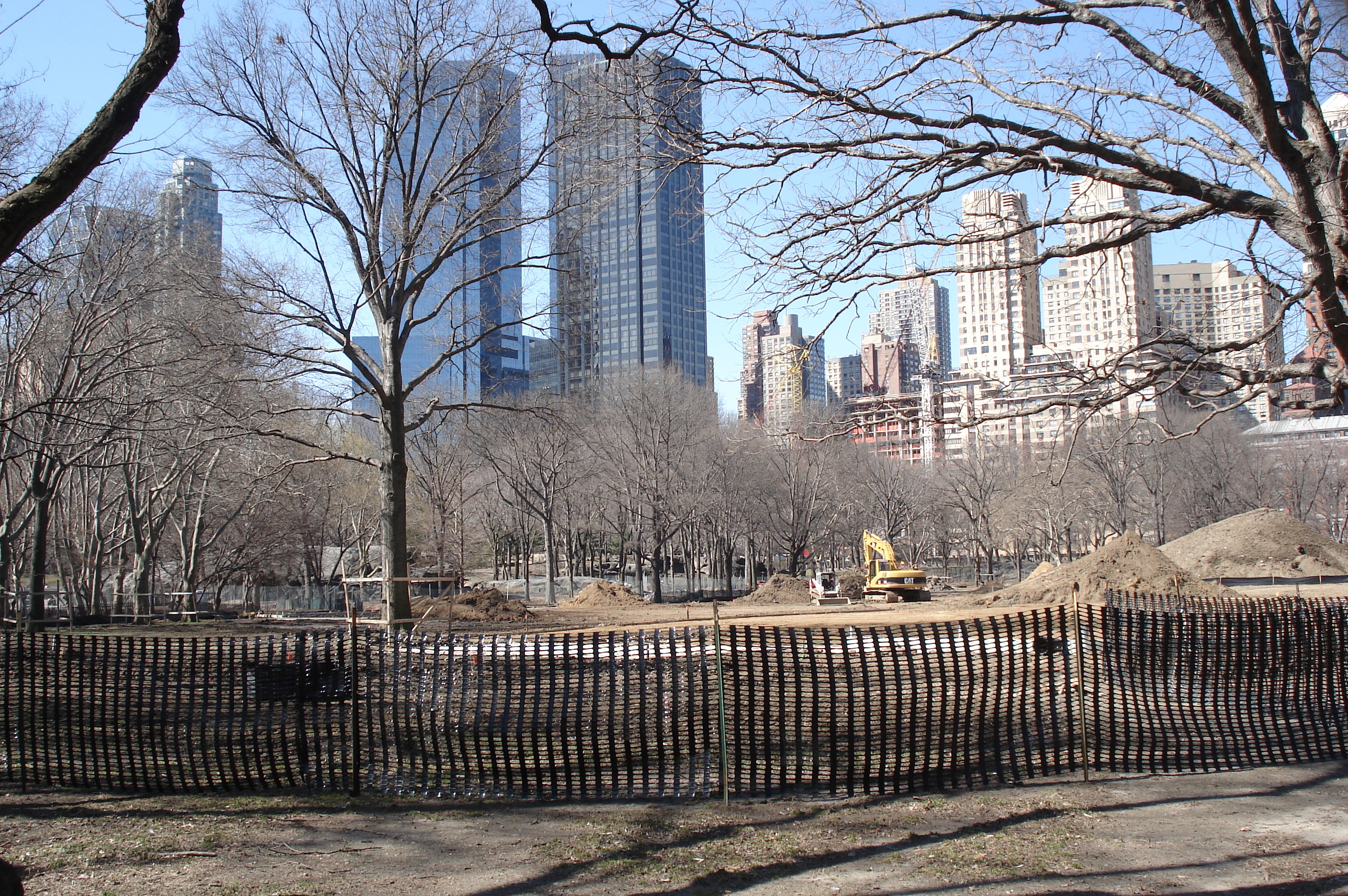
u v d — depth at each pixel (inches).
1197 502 2404.0
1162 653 361.1
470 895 216.1
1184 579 1101.7
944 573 3336.6
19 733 332.5
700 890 219.0
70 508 1606.8
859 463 2593.5
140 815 286.4
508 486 2421.3
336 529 2662.4
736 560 3585.1
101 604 1489.9
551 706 321.4
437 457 2054.6
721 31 309.6
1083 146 281.0
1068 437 535.2
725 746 301.0
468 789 314.5
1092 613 344.5
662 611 1562.5
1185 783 312.0
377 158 898.7
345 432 1716.3
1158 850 242.7
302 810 291.7
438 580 914.1
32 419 1064.8
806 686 479.2
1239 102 274.1
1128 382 308.7
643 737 315.6
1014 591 1343.5
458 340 989.8
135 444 1380.4
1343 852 240.2
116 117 242.2
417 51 879.1
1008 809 283.1
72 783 327.6
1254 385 304.0
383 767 338.3
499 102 908.6
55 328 1091.3
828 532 2810.0
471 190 934.4
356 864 238.8
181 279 909.8
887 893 215.5
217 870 233.6
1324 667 387.9
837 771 330.6
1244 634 399.9
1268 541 1517.0
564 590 2662.4
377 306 930.7
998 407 336.8
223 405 938.1
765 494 2456.9
